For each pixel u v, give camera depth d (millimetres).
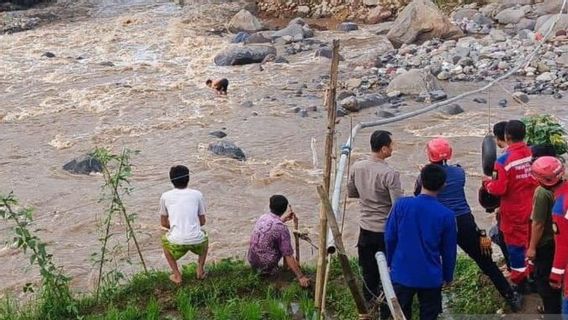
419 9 26594
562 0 27656
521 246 7906
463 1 31281
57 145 18906
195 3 35406
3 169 17391
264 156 17531
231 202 15031
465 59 23141
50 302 9117
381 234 7902
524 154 7789
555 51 23109
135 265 12156
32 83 24391
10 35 31438
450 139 17750
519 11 28266
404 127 18703
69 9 35875
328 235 6559
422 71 21438
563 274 6660
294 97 21875
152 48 28594
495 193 7836
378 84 22266
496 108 19625
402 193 7863
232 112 20828
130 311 8641
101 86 23688
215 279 9367
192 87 23375
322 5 33406
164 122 20250
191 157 17547
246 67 25438
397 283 6961
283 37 28547
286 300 8766
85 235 13719
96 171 16891
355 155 16828
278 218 9242
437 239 6824
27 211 9977
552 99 20000
